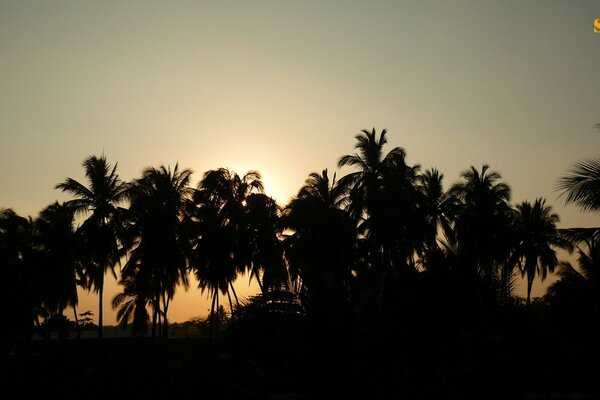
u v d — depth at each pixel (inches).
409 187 1843.0
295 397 634.2
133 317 2477.9
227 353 798.5
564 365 1096.2
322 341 695.7
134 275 2204.7
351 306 719.1
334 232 1781.5
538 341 888.9
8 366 1066.7
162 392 863.7
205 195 2150.6
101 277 2043.6
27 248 2386.8
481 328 730.8
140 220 2098.9
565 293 1163.9
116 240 2108.8
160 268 2050.9
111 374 1042.1
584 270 1163.3
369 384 681.0
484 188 2143.2
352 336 702.5
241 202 2172.7
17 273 2034.9
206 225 2105.1
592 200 855.7
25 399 938.7
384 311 755.4
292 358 721.0
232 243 2082.9
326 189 2007.9
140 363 1403.8
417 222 1818.4
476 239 1930.4
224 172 2177.7
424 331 716.7
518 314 793.6
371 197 1782.7
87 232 2065.7
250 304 812.6
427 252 814.5
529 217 2364.7
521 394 687.7
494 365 674.2
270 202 2155.5
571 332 1155.3
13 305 1919.3
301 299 749.3
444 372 665.0
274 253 2023.9
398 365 693.3
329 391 681.0
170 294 2107.5
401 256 1715.1
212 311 2071.9
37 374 1016.2
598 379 1085.8
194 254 2127.2
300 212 1918.1
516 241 2279.8
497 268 845.2
